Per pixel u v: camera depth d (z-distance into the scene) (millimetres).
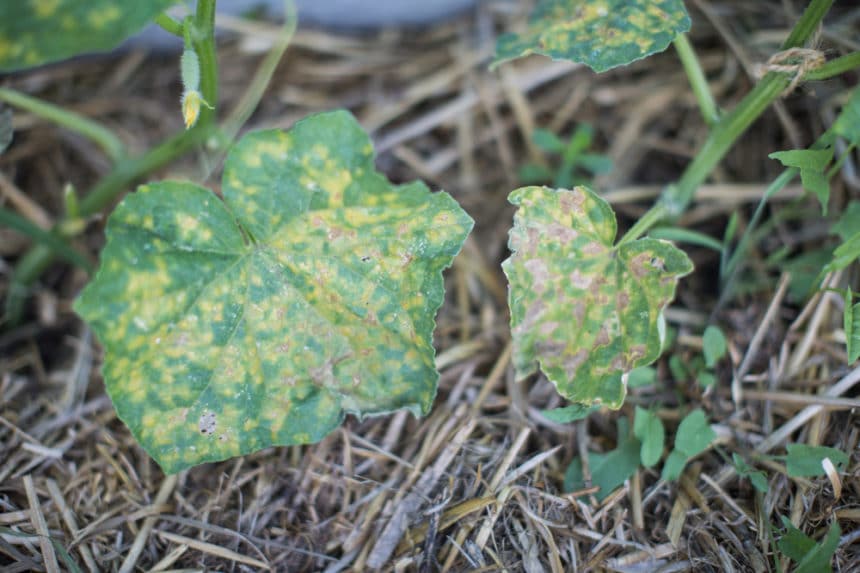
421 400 449
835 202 520
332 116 466
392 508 465
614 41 466
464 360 511
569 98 583
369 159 467
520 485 464
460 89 590
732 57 566
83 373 508
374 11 593
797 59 448
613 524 460
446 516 460
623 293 441
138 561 456
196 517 466
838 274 492
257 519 466
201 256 451
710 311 516
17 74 574
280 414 450
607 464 468
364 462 478
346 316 452
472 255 547
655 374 484
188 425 446
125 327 441
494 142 582
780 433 473
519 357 438
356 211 459
